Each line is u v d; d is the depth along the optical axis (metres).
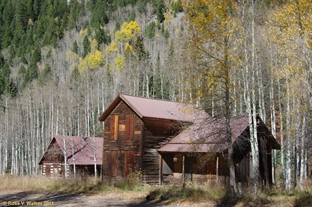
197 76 18.20
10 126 61.59
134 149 28.64
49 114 60.88
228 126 18.56
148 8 144.38
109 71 79.88
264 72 27.55
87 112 55.38
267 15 20.36
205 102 19.36
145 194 21.83
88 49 120.44
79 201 19.89
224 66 17.83
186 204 17.84
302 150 23.36
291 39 17.61
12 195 22.67
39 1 174.50
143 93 54.88
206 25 17.92
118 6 156.00
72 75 82.19
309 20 17.31
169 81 50.44
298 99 20.20
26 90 72.94
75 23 154.75
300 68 18.66
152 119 28.25
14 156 61.09
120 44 116.44
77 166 40.44
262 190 20.31
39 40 145.50
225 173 24.88
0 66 124.62
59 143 41.56
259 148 25.53
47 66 106.44
